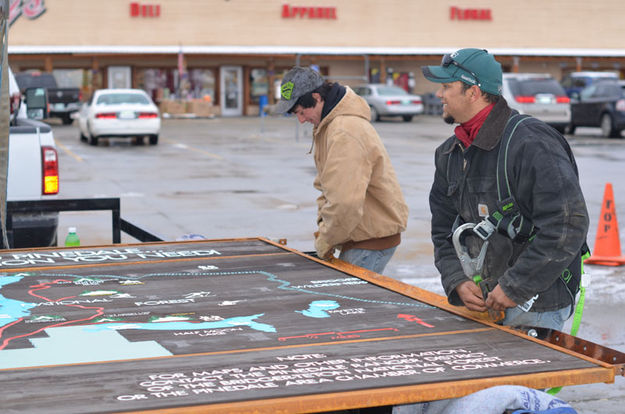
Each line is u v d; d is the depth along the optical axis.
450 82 3.41
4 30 3.40
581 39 50.53
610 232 10.17
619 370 2.83
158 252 4.91
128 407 2.44
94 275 4.25
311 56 48.66
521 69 52.53
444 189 3.71
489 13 49.16
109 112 26.36
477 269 3.47
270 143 27.94
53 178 7.63
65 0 43.66
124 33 44.66
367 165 4.67
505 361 2.87
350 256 5.04
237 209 13.76
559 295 3.44
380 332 3.22
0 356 2.91
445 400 2.89
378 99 40.84
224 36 46.03
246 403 2.47
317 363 2.84
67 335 3.17
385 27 48.03
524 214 3.38
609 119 29.42
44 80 38.50
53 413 2.39
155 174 18.80
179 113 44.44
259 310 3.55
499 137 3.36
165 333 3.20
